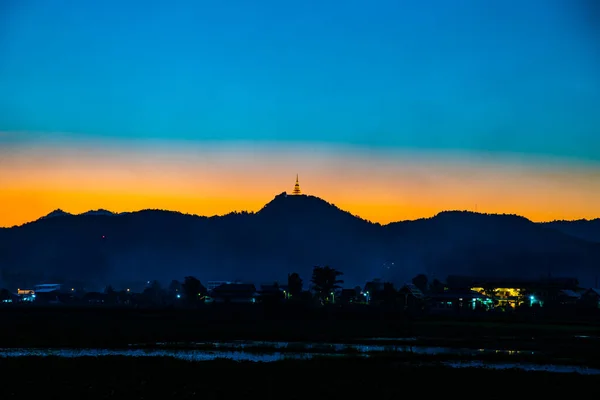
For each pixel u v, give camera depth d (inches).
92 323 5674.2
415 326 5669.3
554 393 2699.3
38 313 6712.6
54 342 4298.7
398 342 4505.4
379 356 3612.2
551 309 7751.0
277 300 7180.1
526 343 4463.6
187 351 3887.8
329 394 2600.9
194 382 2795.3
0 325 5374.0
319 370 3073.3
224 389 2669.8
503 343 4456.2
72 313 6727.4
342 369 3105.3
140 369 3041.3
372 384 2787.9
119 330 5103.3
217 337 4744.1
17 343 4249.5
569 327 5723.4
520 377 2972.4
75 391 2618.1
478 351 4020.7
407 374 3002.0
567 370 3331.7
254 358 3577.8
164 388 2679.6
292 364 3230.8
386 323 5994.1
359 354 3752.5
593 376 3029.0
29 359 3262.8
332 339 4687.5
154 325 5561.0
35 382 2765.7
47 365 3110.2
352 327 5541.3
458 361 3528.5
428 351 4003.4
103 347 4082.2
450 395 2632.9
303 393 2618.1
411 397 2588.6
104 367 3078.2
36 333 4815.5
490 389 2743.6
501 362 3538.4
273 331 5118.1
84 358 3321.9
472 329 5423.2
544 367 3410.4
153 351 3878.0
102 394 2573.8
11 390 2625.5
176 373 2962.6
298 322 6013.8
